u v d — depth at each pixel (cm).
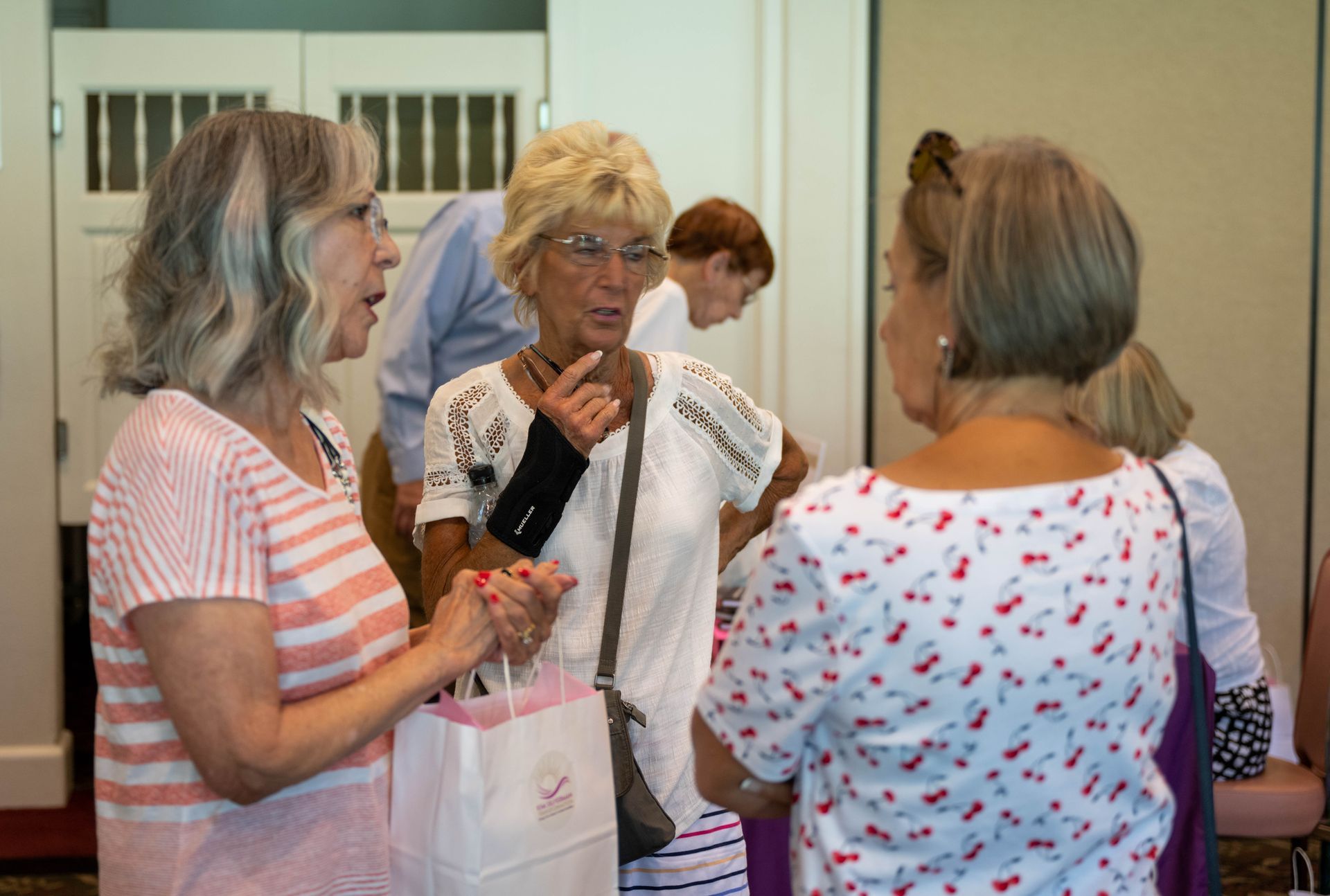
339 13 444
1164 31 375
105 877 122
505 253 164
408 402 300
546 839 132
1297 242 382
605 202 156
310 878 124
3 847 327
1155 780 110
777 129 373
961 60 376
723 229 296
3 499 350
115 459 118
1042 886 103
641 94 374
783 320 378
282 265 120
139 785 118
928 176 106
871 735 99
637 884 166
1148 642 102
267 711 112
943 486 98
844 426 381
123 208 354
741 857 170
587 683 160
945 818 100
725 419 175
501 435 165
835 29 370
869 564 95
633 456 163
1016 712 97
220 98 366
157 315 120
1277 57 375
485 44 370
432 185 378
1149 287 385
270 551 118
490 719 138
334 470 141
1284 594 393
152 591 109
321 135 126
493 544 153
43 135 348
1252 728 248
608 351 163
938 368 105
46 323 350
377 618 132
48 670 354
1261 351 386
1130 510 102
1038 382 101
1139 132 378
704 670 168
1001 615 95
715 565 174
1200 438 390
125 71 356
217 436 116
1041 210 97
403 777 131
